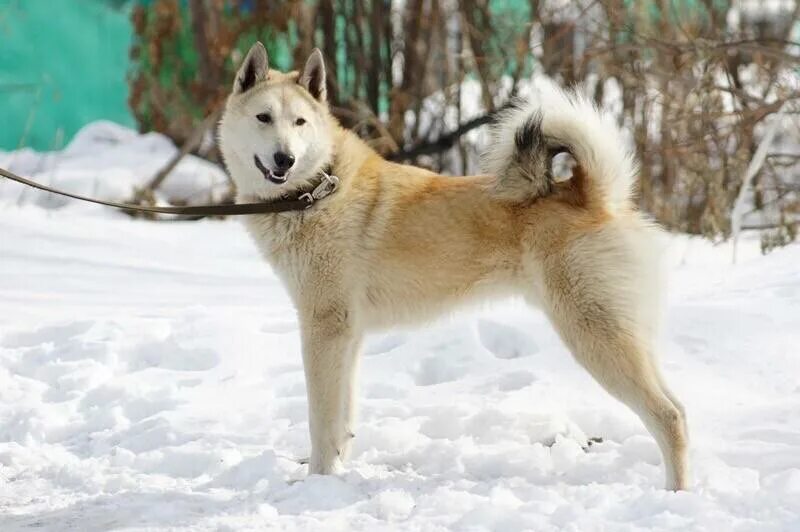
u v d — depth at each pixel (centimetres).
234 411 526
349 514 381
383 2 1241
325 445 441
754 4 1105
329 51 1237
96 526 378
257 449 477
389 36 1245
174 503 399
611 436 471
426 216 451
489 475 430
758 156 762
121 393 556
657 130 986
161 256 929
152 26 1323
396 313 461
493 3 1250
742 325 580
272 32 1256
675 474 398
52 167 1288
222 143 493
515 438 468
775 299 620
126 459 466
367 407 519
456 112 1196
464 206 448
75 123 1453
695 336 574
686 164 921
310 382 447
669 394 419
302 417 519
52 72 1424
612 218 431
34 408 534
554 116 432
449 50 1252
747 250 863
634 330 418
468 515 358
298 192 468
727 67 864
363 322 462
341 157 469
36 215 1088
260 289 789
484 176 459
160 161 1288
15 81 1392
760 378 521
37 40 1407
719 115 835
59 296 757
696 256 837
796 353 539
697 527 337
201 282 816
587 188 433
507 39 1158
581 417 484
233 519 378
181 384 577
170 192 1233
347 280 451
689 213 986
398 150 1150
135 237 1020
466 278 448
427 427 489
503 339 617
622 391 414
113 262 884
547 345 593
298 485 410
